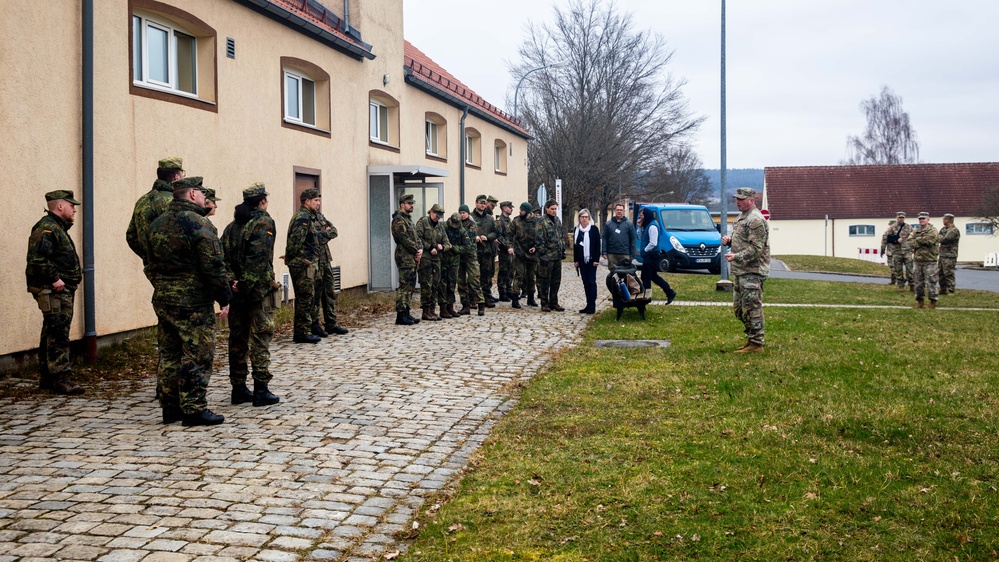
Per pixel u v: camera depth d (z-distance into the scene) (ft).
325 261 37.42
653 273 50.39
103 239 31.45
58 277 24.71
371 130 61.41
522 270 50.98
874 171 193.16
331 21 54.08
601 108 120.98
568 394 25.50
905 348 33.19
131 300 33.17
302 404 24.13
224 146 40.16
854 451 18.93
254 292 23.45
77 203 25.49
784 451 18.94
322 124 51.72
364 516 15.39
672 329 39.86
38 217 28.04
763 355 31.71
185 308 21.25
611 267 44.52
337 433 21.06
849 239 185.68
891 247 67.87
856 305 53.42
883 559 13.17
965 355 31.40
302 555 13.53
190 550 13.55
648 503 15.81
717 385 26.16
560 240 48.98
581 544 14.07
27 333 27.73
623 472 17.74
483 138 89.92
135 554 13.33
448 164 77.71
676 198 197.26
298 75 49.55
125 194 32.76
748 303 32.65
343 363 30.83
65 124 29.27
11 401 23.89
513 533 14.53
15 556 13.15
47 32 28.35
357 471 18.03
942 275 62.64
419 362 31.22
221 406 23.85
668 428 21.22
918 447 19.03
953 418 21.61
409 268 41.81
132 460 18.44
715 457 18.63
